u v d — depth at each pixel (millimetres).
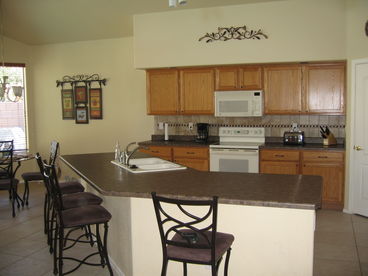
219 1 5008
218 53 5254
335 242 3836
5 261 3480
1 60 6605
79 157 4324
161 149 5586
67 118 6922
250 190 2438
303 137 5316
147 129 6453
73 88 6836
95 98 6711
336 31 4805
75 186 3834
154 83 5770
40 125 7094
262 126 5684
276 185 2594
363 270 3207
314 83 5094
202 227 2543
